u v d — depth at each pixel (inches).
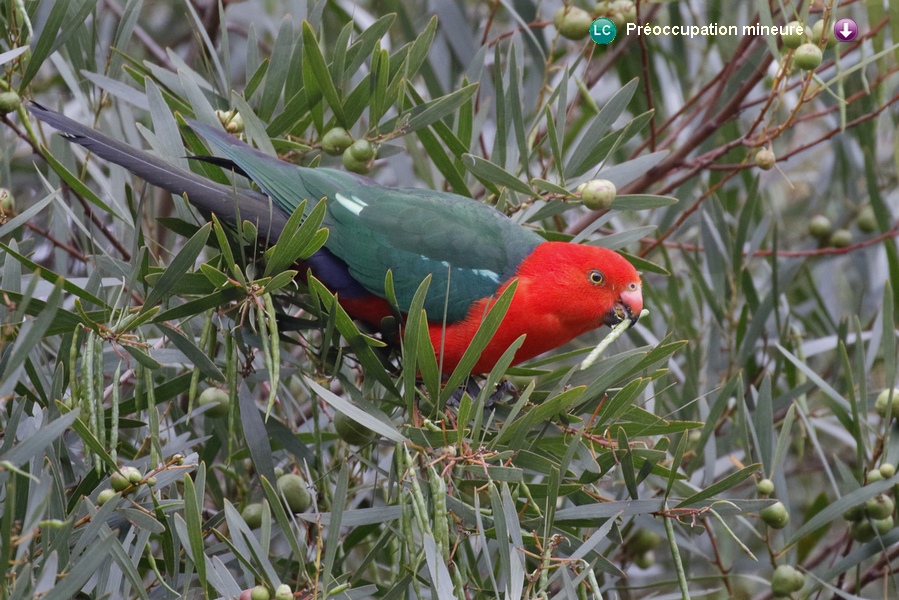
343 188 292.4
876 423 397.1
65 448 244.4
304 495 259.6
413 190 302.7
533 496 250.4
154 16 509.7
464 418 217.5
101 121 328.8
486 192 363.6
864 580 333.1
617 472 304.3
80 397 212.2
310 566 261.9
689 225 432.8
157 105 276.2
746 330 367.9
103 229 313.9
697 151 415.8
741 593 351.9
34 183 401.7
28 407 241.4
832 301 440.5
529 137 329.4
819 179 477.1
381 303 291.4
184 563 246.1
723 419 356.5
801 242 444.5
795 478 442.0
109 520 221.6
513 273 292.8
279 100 324.5
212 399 267.1
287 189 283.6
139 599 234.8
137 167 259.1
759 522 373.4
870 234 427.2
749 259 374.3
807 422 305.6
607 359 265.6
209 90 312.0
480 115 343.6
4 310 234.4
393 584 243.6
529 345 300.8
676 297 379.6
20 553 209.2
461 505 227.0
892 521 296.5
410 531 213.3
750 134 331.0
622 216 437.1
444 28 402.0
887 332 287.0
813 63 292.8
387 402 262.1
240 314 245.4
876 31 335.0
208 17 422.3
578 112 454.9
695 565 367.9
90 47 322.0
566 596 214.1
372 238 287.6
